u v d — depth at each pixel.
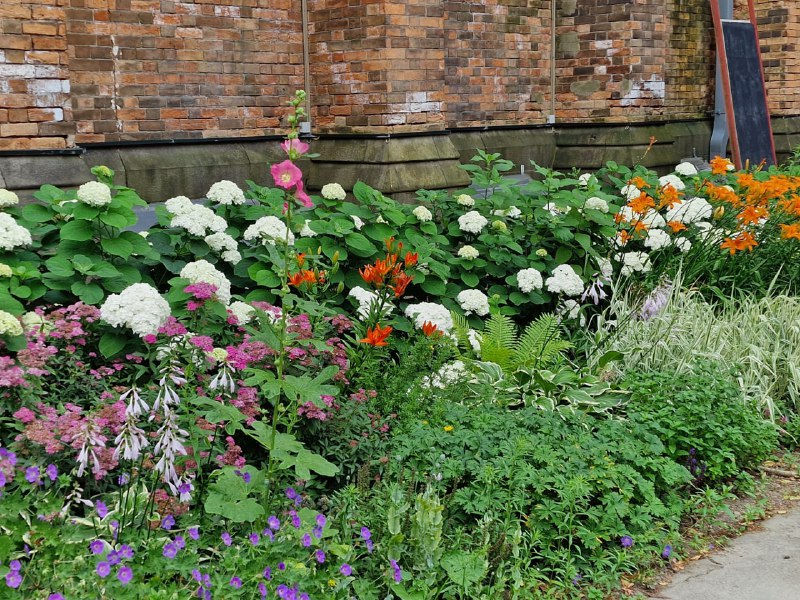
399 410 4.36
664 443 4.59
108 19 7.17
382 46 8.02
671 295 6.28
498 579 3.31
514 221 6.75
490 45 10.32
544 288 6.30
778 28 13.55
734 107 12.07
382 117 8.16
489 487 3.70
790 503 4.47
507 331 5.41
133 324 3.87
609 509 3.79
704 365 5.28
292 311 4.51
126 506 2.94
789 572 3.67
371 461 3.74
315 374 4.14
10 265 4.49
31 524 2.71
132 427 2.83
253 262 5.34
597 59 10.84
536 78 11.02
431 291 5.69
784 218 7.64
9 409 3.37
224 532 2.96
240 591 2.71
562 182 6.80
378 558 3.22
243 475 3.21
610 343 5.78
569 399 4.89
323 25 8.47
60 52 6.20
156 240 5.02
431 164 8.51
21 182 6.05
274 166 3.03
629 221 7.00
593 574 3.58
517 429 4.20
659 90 11.05
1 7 5.88
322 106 8.64
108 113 7.25
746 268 7.29
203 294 4.16
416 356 4.48
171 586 2.66
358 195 5.91
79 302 4.06
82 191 4.57
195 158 7.76
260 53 8.25
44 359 3.56
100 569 2.49
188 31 7.69
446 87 9.88
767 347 5.97
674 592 3.53
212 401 3.14
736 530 4.14
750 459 4.89
